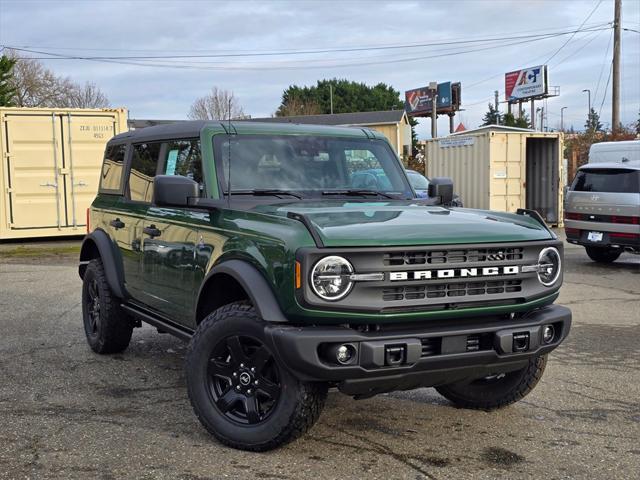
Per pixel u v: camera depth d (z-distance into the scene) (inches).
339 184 222.5
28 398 223.8
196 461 173.0
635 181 530.0
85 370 257.1
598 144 762.8
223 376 182.1
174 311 218.8
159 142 240.2
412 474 168.1
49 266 536.1
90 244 286.0
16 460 173.3
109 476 164.2
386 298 164.9
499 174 807.1
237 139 216.5
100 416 206.8
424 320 169.8
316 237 162.9
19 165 645.9
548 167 842.2
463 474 168.9
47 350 286.4
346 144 231.9
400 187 234.5
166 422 201.8
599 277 504.7
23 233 652.1
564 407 221.6
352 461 175.2
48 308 373.4
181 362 269.3
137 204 247.8
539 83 2239.2
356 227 169.8
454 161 857.5
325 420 205.6
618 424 206.4
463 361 171.0
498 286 177.6
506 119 2369.6
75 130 660.7
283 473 166.9
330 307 160.9
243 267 177.0
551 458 179.9
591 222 551.5
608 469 173.5
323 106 3292.3
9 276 485.4
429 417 210.4
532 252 181.8
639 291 446.3
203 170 210.8
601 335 324.2
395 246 164.1
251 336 173.8
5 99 1321.4
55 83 2453.2
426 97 2578.7
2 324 334.3
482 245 173.2
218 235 192.2
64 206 661.9
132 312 253.6
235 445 179.3
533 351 180.1
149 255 232.4
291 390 168.6
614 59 1253.7
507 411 216.8
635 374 260.2
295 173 217.6
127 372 255.0
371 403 222.7
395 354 163.3
